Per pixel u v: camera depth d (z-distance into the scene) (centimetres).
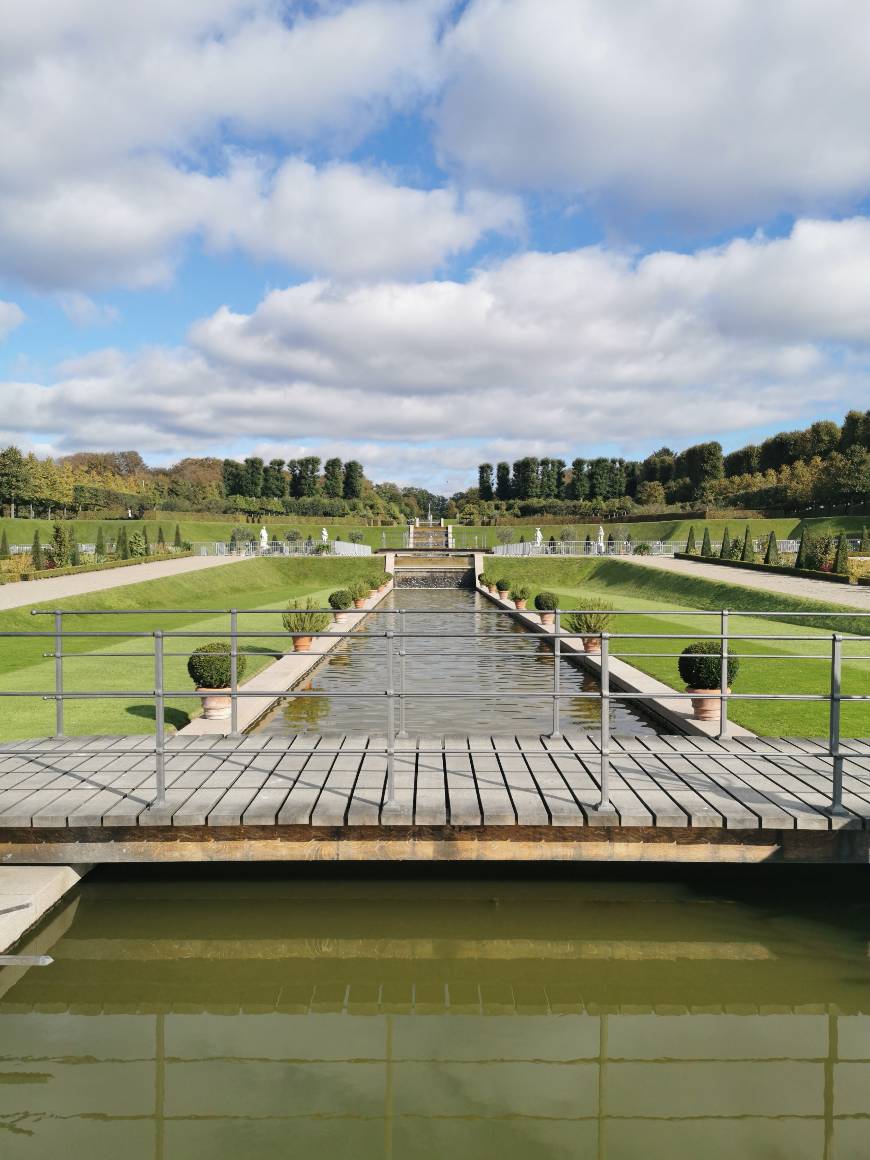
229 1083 319
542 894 477
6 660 1201
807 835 445
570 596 2589
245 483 7744
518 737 631
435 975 404
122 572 2980
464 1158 277
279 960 418
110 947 426
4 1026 360
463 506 8444
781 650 1288
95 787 500
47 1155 278
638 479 8238
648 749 592
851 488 5269
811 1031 357
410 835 455
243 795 480
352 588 2116
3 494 5216
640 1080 320
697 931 439
